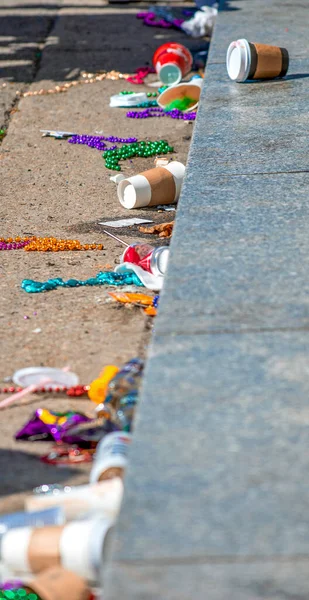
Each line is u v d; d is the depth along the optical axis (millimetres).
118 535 7785
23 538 8305
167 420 9492
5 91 30234
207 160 18641
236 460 8781
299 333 11273
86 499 8852
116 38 37594
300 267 13219
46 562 8195
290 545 7609
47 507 8898
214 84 24969
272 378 10250
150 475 8594
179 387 10125
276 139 19750
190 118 26734
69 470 10172
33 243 17734
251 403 9766
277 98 23094
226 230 14828
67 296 15164
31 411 11516
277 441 9062
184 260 13656
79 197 20969
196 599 7070
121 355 12938
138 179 20016
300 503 8141
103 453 9602
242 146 19406
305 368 10438
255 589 7156
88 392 11805
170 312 11961
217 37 30984
